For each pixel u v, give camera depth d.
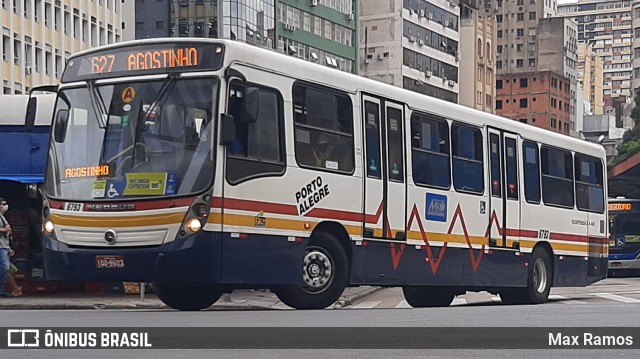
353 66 97.75
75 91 14.54
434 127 18.28
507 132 20.75
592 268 24.23
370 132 16.48
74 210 13.98
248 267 13.97
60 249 14.05
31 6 69.12
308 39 90.44
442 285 18.31
